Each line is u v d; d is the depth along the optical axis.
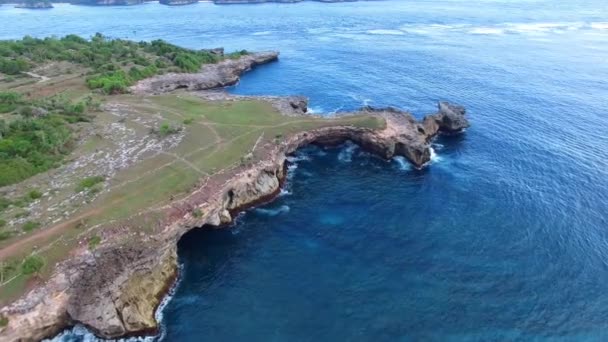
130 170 74.94
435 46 196.38
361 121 99.12
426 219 73.06
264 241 68.81
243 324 53.72
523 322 53.22
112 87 121.62
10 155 76.38
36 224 60.22
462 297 57.03
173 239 63.41
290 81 148.62
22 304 49.97
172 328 53.59
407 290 58.38
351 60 173.25
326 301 56.88
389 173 88.19
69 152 82.25
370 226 71.88
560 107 119.12
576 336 51.31
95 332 52.53
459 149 97.31
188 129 92.19
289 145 91.31
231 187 74.44
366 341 51.06
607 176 83.81
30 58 146.88
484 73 152.12
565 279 59.44
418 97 128.50
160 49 168.25
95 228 59.81
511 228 70.00
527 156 92.81
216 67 158.25
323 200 79.56
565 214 72.94
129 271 56.22
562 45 197.12
